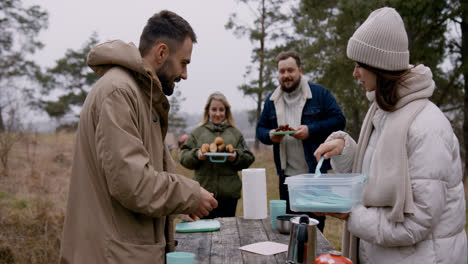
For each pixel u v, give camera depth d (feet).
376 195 5.03
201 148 11.76
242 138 12.69
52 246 12.45
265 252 6.27
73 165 5.13
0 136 29.96
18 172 26.43
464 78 30.71
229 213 12.12
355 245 5.71
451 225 4.91
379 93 5.15
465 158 31.48
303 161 11.38
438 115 4.96
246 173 8.70
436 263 4.84
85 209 4.95
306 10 38.81
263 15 68.69
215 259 6.04
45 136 48.29
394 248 5.05
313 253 5.55
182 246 6.73
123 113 4.80
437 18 29.07
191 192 5.12
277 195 24.89
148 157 4.94
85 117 5.05
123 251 4.87
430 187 4.66
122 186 4.64
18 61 62.69
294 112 11.75
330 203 5.15
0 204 17.66
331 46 36.52
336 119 11.14
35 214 15.72
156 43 5.42
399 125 4.93
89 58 5.29
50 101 89.51
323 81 36.96
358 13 29.91
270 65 65.10
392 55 5.04
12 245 12.16
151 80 5.16
